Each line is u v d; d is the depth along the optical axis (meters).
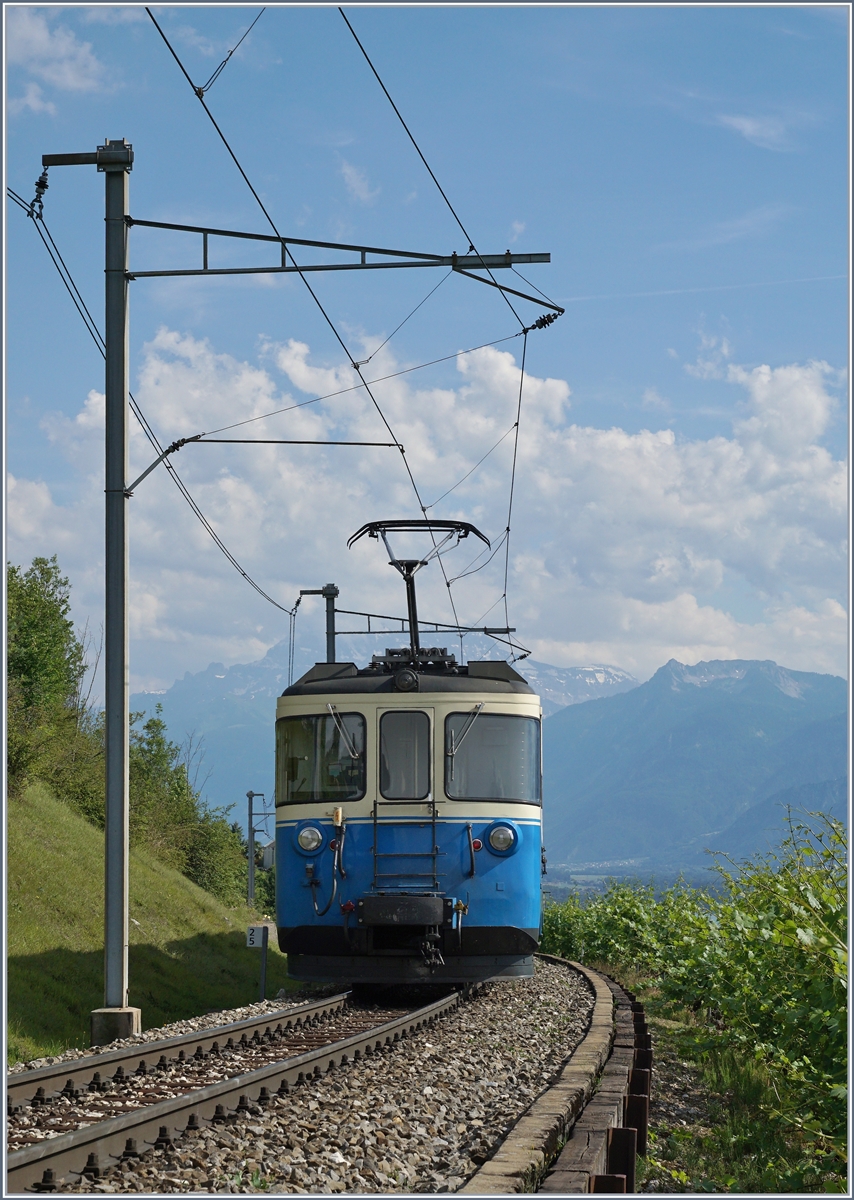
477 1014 13.93
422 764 14.78
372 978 14.50
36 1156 5.61
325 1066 9.15
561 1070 8.91
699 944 14.45
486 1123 7.81
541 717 15.66
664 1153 7.72
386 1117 7.56
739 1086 10.07
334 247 13.64
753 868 12.62
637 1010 14.34
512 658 20.55
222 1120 7.14
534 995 16.73
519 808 14.88
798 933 8.45
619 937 26.23
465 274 13.98
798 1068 8.80
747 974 11.38
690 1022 15.80
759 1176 7.25
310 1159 6.37
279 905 15.10
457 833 14.57
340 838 14.59
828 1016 8.22
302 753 15.11
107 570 13.02
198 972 20.11
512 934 14.58
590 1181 5.43
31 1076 7.88
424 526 16.75
